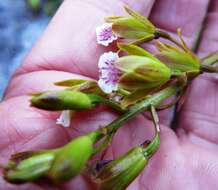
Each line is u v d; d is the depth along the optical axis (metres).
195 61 0.10
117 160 0.09
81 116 0.10
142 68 0.09
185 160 0.11
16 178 0.07
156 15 0.13
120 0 0.12
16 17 0.21
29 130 0.10
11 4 0.22
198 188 0.11
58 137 0.10
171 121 0.13
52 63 0.12
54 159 0.08
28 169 0.07
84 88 0.09
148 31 0.10
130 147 0.11
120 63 0.09
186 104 0.13
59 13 0.12
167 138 0.12
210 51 0.13
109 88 0.09
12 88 0.12
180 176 0.11
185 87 0.10
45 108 0.08
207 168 0.11
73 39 0.12
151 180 0.11
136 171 0.09
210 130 0.12
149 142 0.09
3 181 0.09
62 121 0.09
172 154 0.11
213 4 0.13
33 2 0.21
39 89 0.11
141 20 0.10
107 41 0.11
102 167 0.09
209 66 0.10
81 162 0.08
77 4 0.12
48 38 0.12
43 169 0.08
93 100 0.09
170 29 0.14
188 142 0.12
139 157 0.09
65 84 0.10
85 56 0.12
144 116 0.11
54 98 0.08
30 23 0.21
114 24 0.10
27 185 0.09
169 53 0.10
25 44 0.21
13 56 0.21
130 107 0.09
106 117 0.10
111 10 0.12
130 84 0.09
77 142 0.08
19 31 0.21
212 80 0.13
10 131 0.10
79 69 0.12
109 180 0.08
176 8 0.13
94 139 0.08
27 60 0.12
